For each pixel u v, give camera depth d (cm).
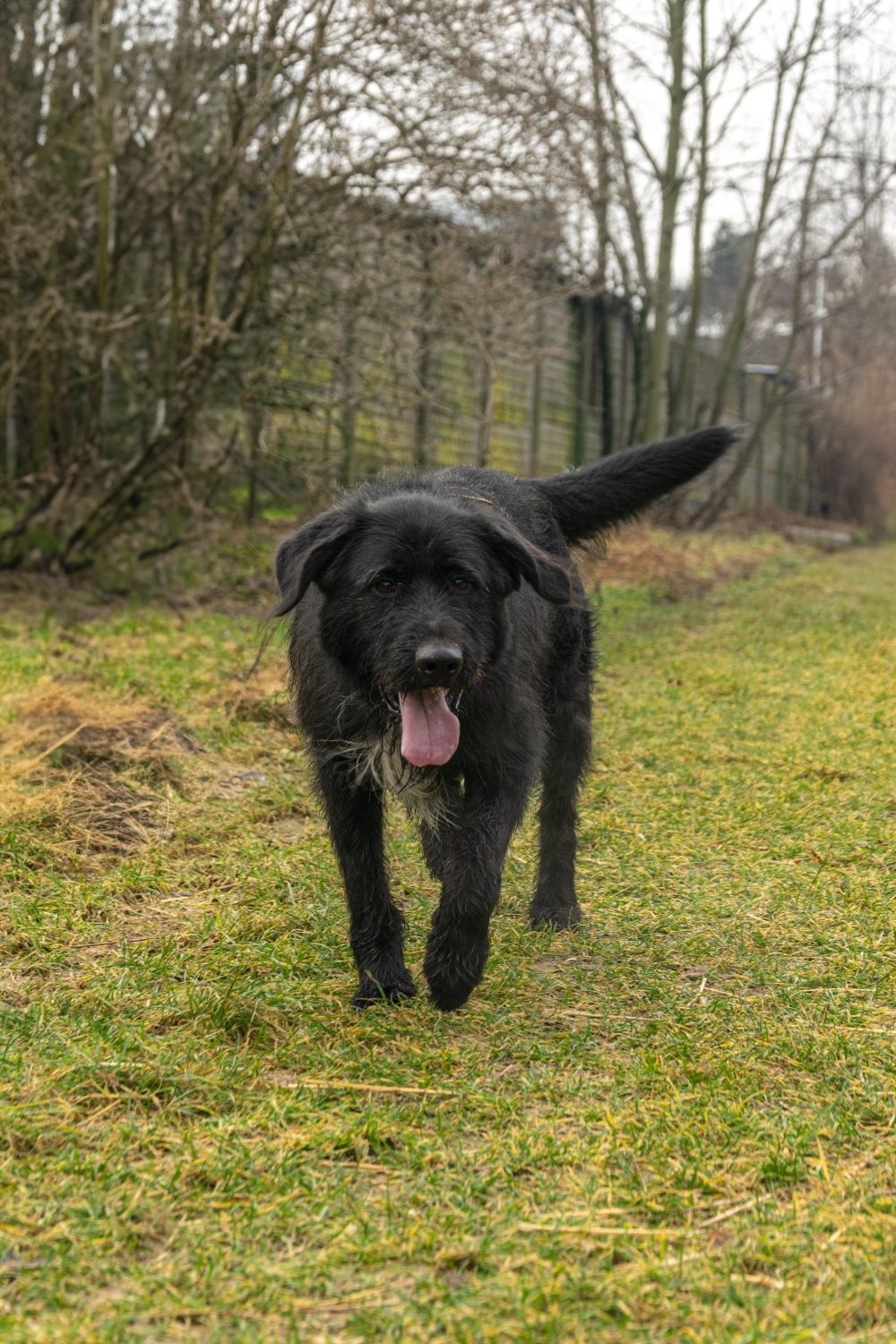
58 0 1061
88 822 503
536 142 1102
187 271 1106
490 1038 335
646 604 1318
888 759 663
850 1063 314
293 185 1078
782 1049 324
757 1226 239
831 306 2569
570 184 1177
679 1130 277
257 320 1134
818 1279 222
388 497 372
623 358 2069
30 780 536
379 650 350
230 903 434
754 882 475
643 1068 312
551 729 454
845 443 2834
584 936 425
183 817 527
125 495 1067
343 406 1216
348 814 373
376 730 367
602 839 533
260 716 696
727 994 371
